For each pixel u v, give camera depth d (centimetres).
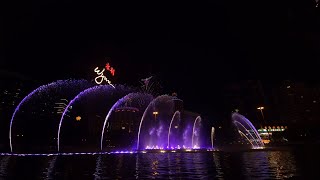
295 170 1709
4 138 8150
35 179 1516
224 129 9338
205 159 2670
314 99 13812
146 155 3444
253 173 1616
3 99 9412
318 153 3084
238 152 3747
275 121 12531
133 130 8119
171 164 2212
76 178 1538
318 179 1383
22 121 8825
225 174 1598
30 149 5000
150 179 1461
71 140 7312
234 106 13162
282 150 3919
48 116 9056
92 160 2739
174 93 8119
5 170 1938
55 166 2184
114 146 6119
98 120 8856
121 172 1762
